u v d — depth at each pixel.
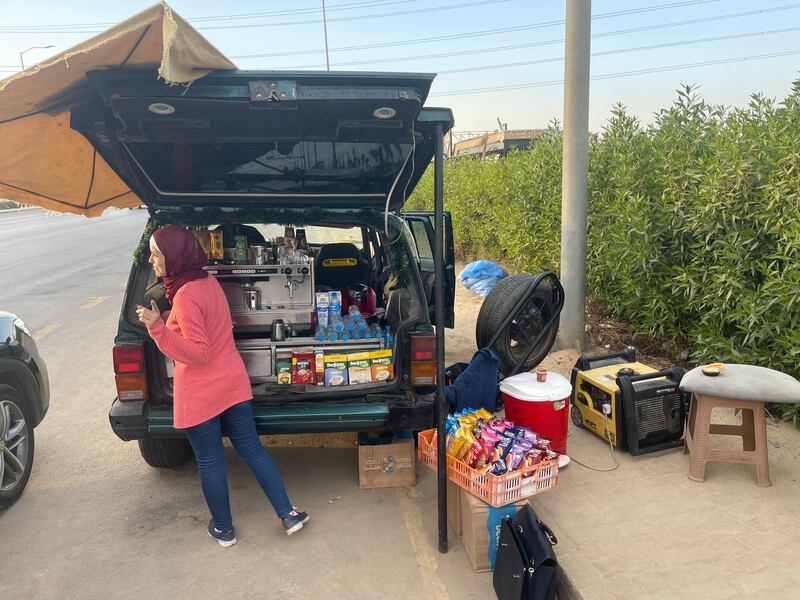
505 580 2.65
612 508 3.34
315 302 3.70
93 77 2.66
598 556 2.91
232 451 4.39
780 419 4.22
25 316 8.70
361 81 2.68
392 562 3.08
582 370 4.40
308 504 3.64
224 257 3.68
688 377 3.60
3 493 3.61
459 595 2.83
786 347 4.07
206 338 2.97
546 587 2.54
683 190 5.04
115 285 11.05
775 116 4.52
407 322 3.48
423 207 14.50
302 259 3.63
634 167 5.59
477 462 3.04
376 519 3.47
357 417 3.39
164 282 3.05
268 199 3.52
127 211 40.75
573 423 4.46
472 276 8.52
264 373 3.51
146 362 3.34
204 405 3.02
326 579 2.96
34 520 3.54
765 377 3.43
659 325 5.50
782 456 3.81
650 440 3.96
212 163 3.29
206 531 3.40
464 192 11.16
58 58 2.47
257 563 3.10
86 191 4.30
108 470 4.14
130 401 3.32
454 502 3.30
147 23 2.36
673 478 3.65
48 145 3.57
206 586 2.94
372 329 3.69
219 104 2.72
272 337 3.56
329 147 3.26
